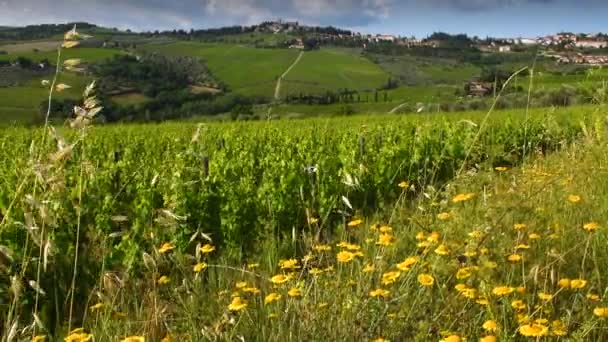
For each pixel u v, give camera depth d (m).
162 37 186.50
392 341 3.10
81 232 5.06
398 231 4.97
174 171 7.45
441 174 11.17
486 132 12.51
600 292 3.56
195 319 3.49
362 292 3.40
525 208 4.61
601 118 7.43
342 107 68.88
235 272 5.05
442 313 3.28
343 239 5.16
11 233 4.76
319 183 8.41
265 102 87.81
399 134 17.09
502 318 3.22
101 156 13.70
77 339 2.99
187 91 86.81
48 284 4.79
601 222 4.90
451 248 3.92
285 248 6.04
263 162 11.25
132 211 6.61
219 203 7.09
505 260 3.96
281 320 3.38
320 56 132.25
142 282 4.71
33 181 3.49
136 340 2.82
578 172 6.79
